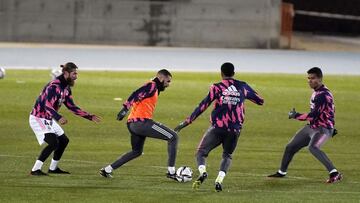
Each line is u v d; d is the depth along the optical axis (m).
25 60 81.88
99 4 103.00
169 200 31.61
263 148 44.41
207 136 33.06
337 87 70.56
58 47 96.75
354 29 126.50
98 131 47.91
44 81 67.38
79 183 34.41
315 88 35.56
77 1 102.62
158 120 52.44
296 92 66.62
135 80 70.50
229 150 33.06
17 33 101.69
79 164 38.66
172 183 34.88
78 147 43.06
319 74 35.28
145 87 34.31
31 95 60.00
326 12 127.00
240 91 33.03
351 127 51.97
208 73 77.31
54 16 102.38
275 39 106.50
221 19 105.56
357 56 97.88
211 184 34.94
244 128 50.41
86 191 32.91
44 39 102.38
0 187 33.28
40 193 32.38
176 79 72.06
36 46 96.62
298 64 87.38
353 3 127.62
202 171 32.44
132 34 104.12
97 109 55.31
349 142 47.03
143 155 41.22
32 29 102.12
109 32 103.50
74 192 32.69
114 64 81.75
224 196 32.53
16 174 35.91
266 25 106.25
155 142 44.78
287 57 94.44
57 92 34.56
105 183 34.56
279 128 50.84
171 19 104.69
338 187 34.97
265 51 101.88
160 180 35.41
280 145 45.47
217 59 89.81
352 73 81.00
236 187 34.41
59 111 53.59
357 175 37.81
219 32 105.75
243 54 96.75
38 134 35.28
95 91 63.19
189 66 82.44
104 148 43.03
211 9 105.38
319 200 32.25
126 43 104.12
